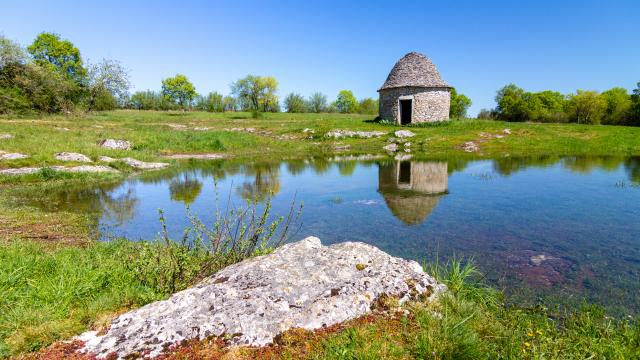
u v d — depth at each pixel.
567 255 7.03
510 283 5.85
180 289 4.64
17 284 4.65
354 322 3.73
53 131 25.91
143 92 88.56
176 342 3.30
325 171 18.61
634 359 3.59
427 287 4.51
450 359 3.25
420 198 12.28
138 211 10.82
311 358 3.20
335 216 10.13
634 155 23.17
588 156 23.11
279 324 3.56
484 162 21.02
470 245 7.66
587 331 4.29
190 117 57.53
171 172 18.38
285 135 33.88
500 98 70.81
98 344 3.30
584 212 10.22
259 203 11.76
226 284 4.12
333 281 4.28
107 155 20.36
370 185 14.75
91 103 51.41
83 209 11.00
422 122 36.19
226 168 19.81
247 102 82.31
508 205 11.13
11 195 12.70
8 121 32.38
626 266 6.47
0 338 3.44
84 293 4.46
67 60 65.81
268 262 4.58
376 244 7.79
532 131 31.44
